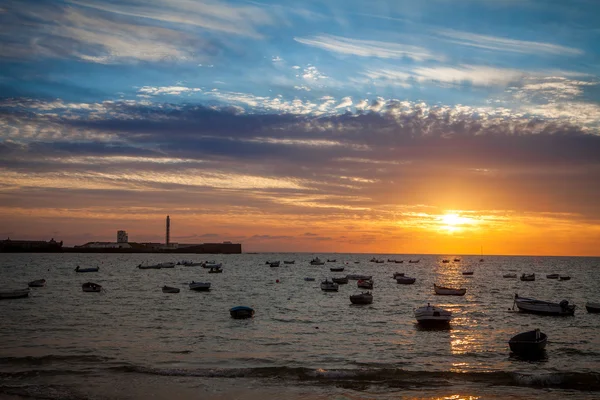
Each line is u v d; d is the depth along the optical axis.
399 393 35.28
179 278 163.50
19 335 53.03
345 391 35.62
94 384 36.31
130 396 34.03
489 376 38.91
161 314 71.00
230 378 38.09
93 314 70.25
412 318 69.50
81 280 149.62
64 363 41.50
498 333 57.28
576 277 191.75
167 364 41.75
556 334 57.06
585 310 81.44
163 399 33.66
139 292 108.94
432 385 37.00
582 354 46.47
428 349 48.41
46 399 33.16
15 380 37.09
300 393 35.12
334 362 43.12
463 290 108.50
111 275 176.88
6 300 89.00
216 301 91.06
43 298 92.94
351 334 55.94
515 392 35.56
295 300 95.06
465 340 52.91
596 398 34.34
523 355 45.22
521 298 79.38
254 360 43.50
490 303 92.75
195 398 33.91
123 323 61.75
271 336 54.16
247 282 147.50
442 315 60.84
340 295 106.62
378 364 42.50
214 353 45.78
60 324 60.41
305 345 49.69
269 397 34.25
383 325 62.66
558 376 37.91
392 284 147.25
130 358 43.41
